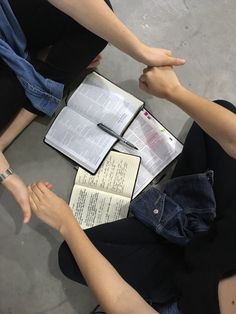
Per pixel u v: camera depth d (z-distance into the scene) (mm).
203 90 1360
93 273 849
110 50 1352
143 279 1048
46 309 1251
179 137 1323
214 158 1110
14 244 1272
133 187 1245
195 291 731
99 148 1238
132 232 1103
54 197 1011
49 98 1146
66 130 1249
